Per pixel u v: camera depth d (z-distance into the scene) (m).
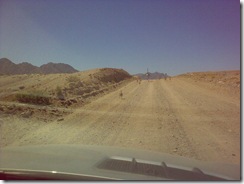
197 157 5.84
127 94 20.98
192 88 20.89
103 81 32.09
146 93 21.17
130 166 3.43
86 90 21.47
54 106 13.86
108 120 10.82
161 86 27.67
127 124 10.00
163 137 7.95
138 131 8.83
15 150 4.35
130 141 7.62
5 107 11.98
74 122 10.45
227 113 9.54
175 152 6.36
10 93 15.43
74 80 24.66
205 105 11.89
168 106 13.39
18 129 9.06
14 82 23.86
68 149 4.48
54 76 30.67
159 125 9.55
